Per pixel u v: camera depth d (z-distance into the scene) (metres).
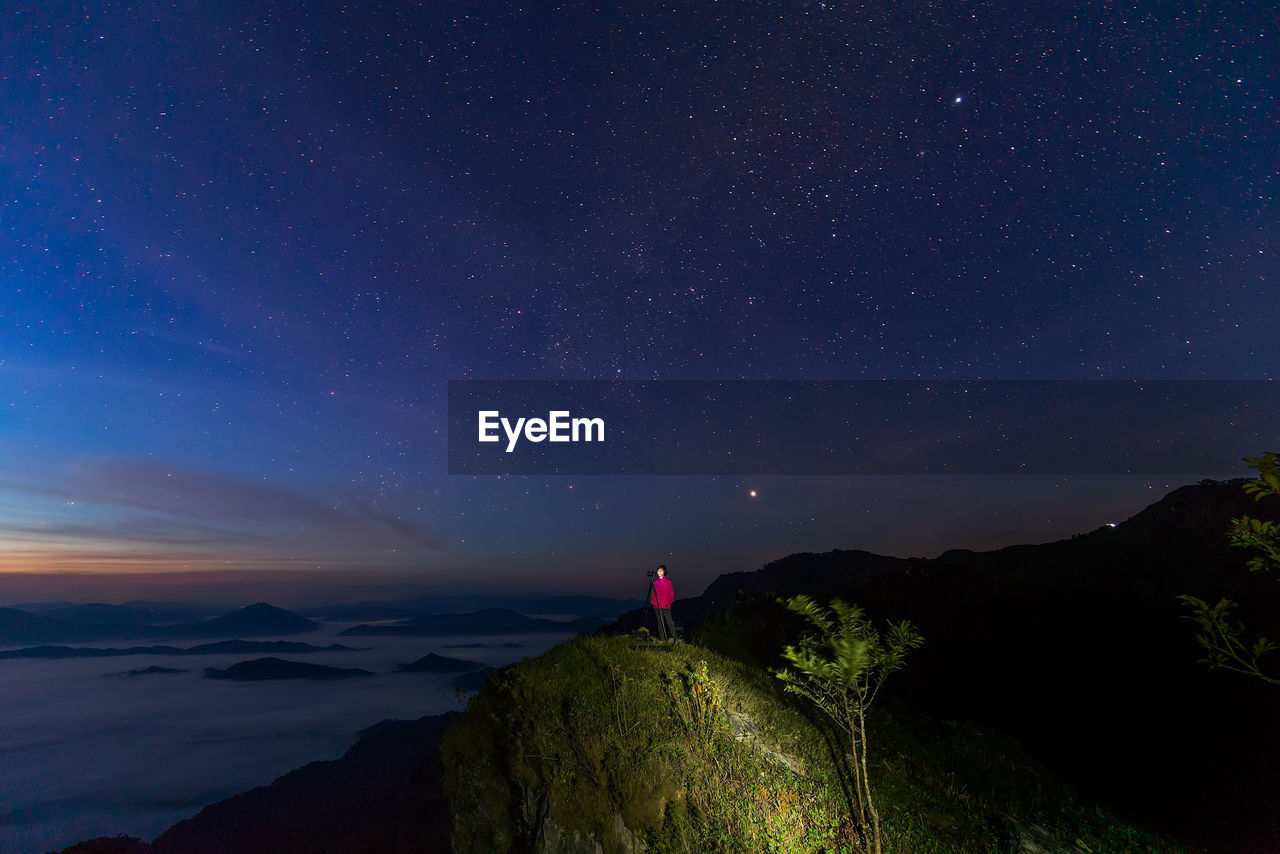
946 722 14.15
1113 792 13.98
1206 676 17.59
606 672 12.27
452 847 10.71
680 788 9.34
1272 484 5.73
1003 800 10.88
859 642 9.14
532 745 10.51
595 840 8.97
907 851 8.73
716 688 11.77
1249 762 14.51
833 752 11.17
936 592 22.02
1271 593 21.62
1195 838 12.36
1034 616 20.33
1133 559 27.94
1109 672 17.77
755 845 8.47
